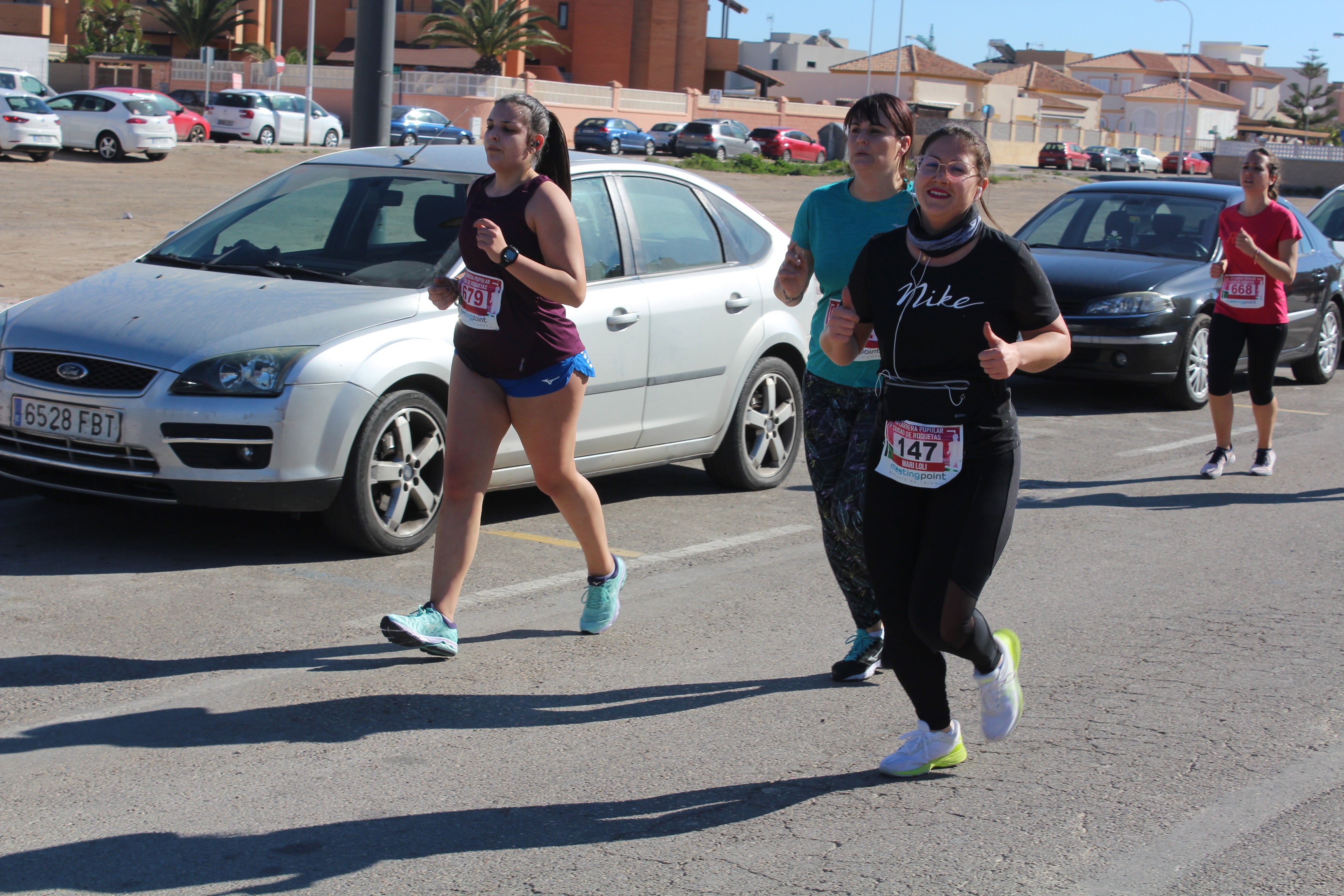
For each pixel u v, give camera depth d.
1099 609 5.73
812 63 98.56
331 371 5.60
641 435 6.80
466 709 4.41
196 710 4.31
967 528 3.57
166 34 65.00
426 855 3.42
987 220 3.62
